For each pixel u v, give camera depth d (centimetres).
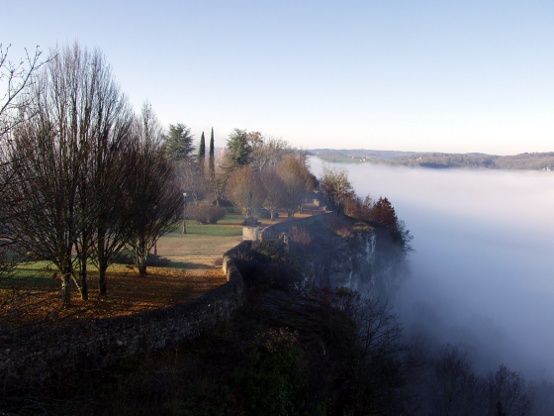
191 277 2600
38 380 1419
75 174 1642
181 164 6462
